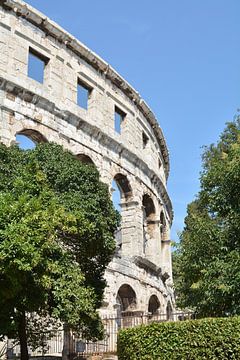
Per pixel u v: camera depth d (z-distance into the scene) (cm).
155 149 5881
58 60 4347
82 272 2748
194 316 2880
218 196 2878
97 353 3312
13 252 2069
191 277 2897
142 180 5106
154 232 5328
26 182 2458
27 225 2180
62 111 4166
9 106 3769
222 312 2706
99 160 4478
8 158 2717
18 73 3922
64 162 2866
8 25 3975
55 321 2859
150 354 2166
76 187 2802
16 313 2369
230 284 2577
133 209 4853
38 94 3953
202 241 2869
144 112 5550
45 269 2286
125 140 4972
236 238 2822
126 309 4550
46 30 4288
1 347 3061
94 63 4725
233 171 2808
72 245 2770
